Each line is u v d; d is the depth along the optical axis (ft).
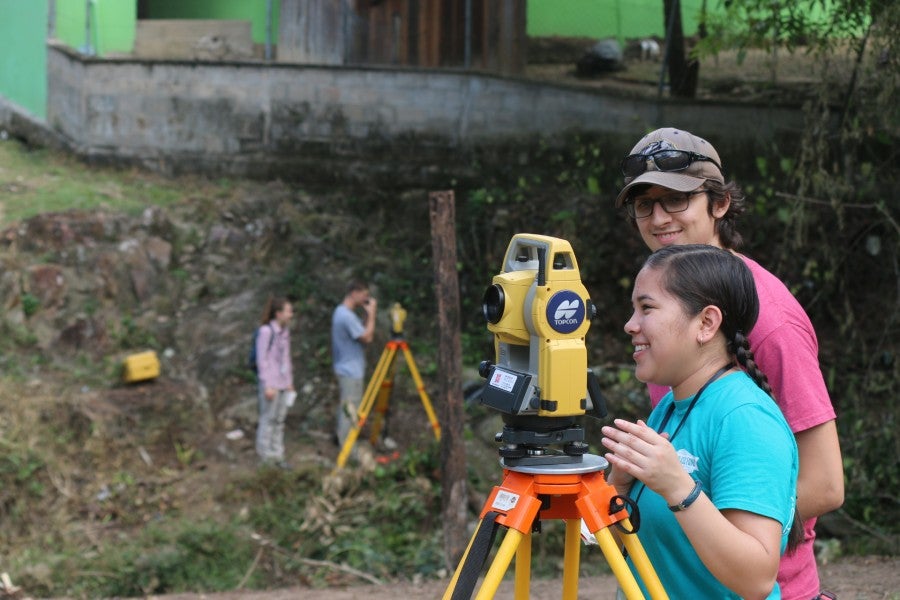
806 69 36.29
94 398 31.76
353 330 30.71
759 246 35.09
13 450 28.84
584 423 31.83
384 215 41.01
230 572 26.84
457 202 40.47
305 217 40.24
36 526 27.53
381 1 41.91
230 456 31.09
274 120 42.47
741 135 36.70
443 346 26.61
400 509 28.91
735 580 6.45
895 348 32.09
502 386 7.83
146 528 27.86
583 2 40.45
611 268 37.11
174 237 38.32
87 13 45.21
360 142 41.96
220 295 36.94
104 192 40.14
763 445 6.65
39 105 48.80
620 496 7.44
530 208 38.93
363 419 30.45
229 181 42.42
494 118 40.63
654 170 8.93
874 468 28.86
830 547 26.32
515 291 7.95
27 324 34.04
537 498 7.59
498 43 41.04
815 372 7.80
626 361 35.12
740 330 7.14
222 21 44.73
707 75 38.27
